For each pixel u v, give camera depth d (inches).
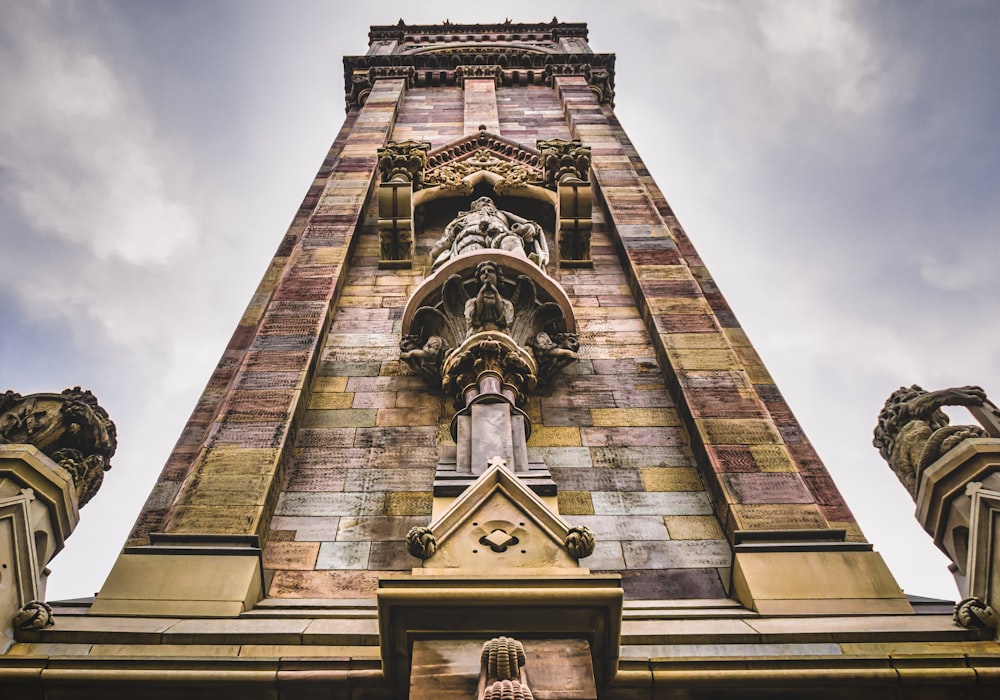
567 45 980.6
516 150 581.3
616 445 296.2
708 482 272.8
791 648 192.1
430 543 186.9
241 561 225.6
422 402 318.0
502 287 353.4
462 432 272.4
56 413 245.6
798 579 225.0
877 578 225.3
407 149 500.4
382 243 440.8
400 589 166.7
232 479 258.8
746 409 298.4
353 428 302.4
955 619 202.2
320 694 176.2
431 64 882.8
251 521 242.2
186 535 234.1
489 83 811.4
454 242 402.9
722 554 248.2
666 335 347.6
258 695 176.9
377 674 174.7
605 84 814.5
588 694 154.6
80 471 242.4
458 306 351.9
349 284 415.5
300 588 233.1
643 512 265.0
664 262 412.2
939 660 182.9
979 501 208.5
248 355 326.0
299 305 366.3
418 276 423.8
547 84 834.2
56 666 179.5
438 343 332.2
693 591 236.1
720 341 342.3
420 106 759.1
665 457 290.4
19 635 193.2
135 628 196.7
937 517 230.4
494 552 187.8
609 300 398.6
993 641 193.3
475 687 156.2
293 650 190.1
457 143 589.3
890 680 177.5
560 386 331.6
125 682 176.2
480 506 201.0
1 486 207.6
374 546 248.5
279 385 307.6
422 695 155.3
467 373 310.8
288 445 282.2
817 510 253.3
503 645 155.9
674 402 319.3
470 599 166.7
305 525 255.9
